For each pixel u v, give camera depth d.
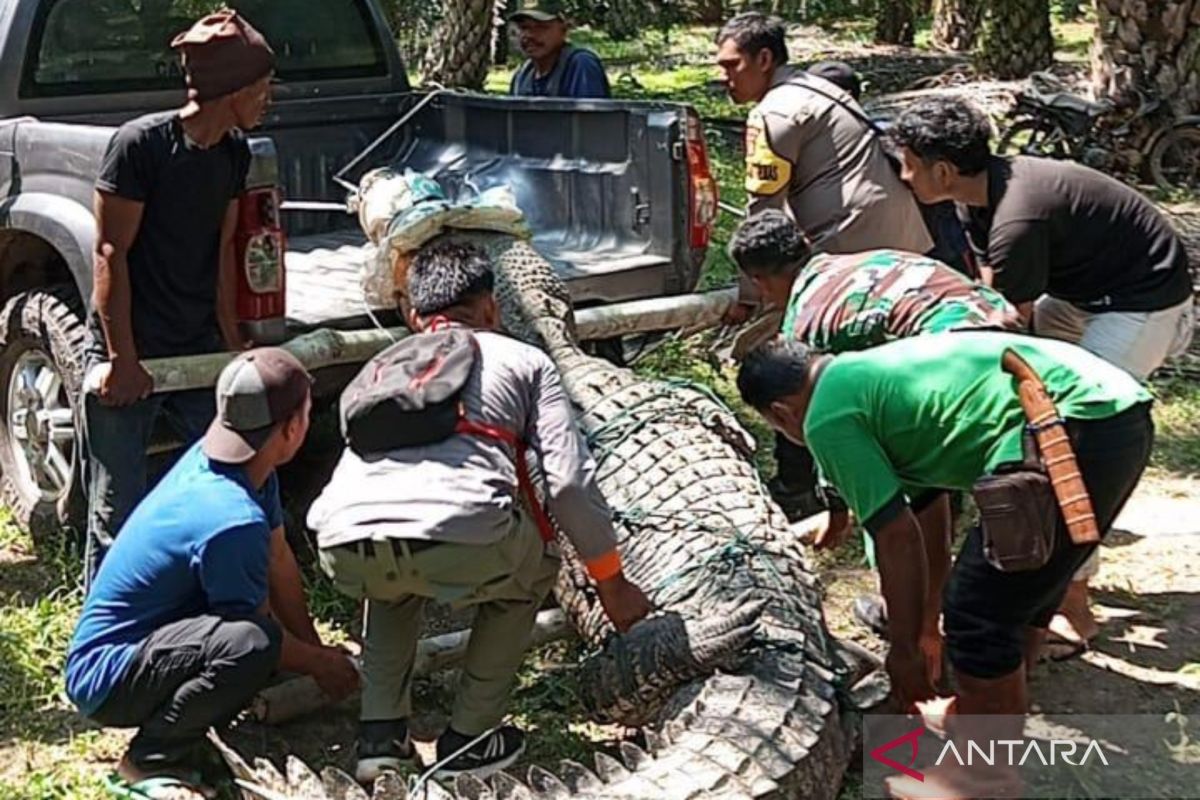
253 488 4.65
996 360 4.23
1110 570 6.35
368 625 4.75
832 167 6.15
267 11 7.48
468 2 16.41
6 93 6.55
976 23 25.03
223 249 5.52
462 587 4.44
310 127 7.66
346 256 7.20
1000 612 4.29
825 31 30.38
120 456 5.44
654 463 5.39
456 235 6.21
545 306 6.02
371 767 4.63
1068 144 14.77
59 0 6.68
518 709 5.25
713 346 8.18
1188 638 5.73
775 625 4.64
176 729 4.54
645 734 4.47
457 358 4.49
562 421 4.50
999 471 4.11
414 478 4.40
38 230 5.98
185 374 5.40
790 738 4.17
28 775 4.85
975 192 5.17
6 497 6.68
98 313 5.29
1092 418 4.17
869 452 4.21
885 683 4.74
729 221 12.22
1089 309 5.41
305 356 5.66
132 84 6.99
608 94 8.72
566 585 5.38
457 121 7.77
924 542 4.88
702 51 27.33
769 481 7.15
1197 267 11.30
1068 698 5.27
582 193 7.11
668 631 4.61
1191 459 7.72
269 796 4.09
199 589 4.55
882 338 4.86
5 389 6.55
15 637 5.61
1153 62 15.03
